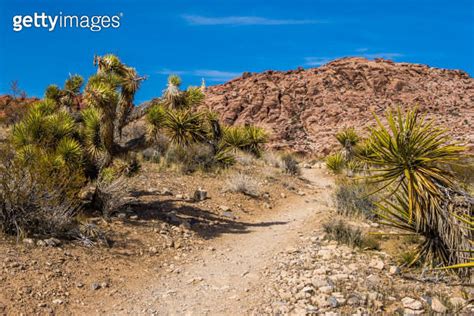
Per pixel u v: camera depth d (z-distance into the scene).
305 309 5.05
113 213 8.88
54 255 6.35
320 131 40.44
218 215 10.51
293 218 11.10
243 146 20.28
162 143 16.22
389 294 5.41
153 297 5.84
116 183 8.88
